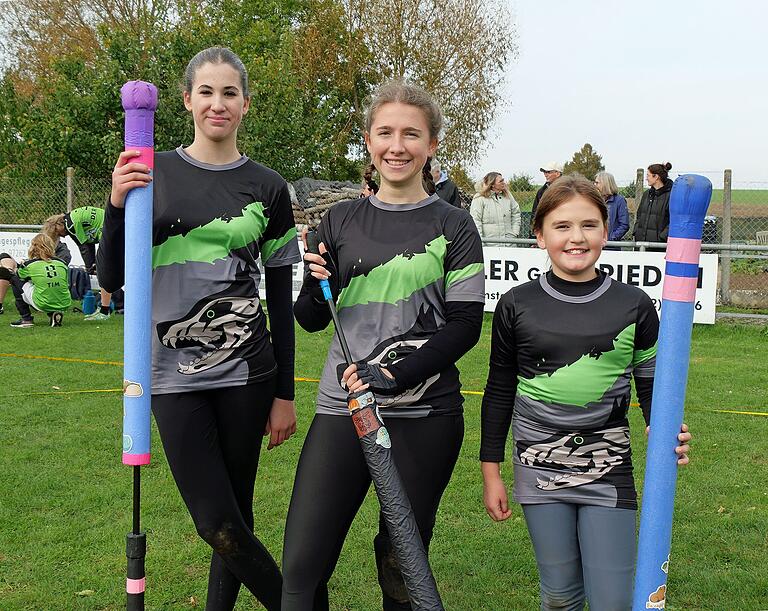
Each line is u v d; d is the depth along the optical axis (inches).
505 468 184.5
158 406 100.2
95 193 543.2
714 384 272.7
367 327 93.7
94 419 221.1
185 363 100.4
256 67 666.8
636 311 97.1
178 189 100.2
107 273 97.2
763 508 161.0
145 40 658.8
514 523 154.9
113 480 174.7
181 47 618.2
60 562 136.9
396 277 92.5
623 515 94.2
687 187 71.9
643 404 99.6
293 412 111.3
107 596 125.4
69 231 383.6
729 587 128.6
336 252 96.7
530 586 130.3
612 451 96.3
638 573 78.2
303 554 90.4
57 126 597.3
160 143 590.9
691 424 221.5
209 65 100.2
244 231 101.7
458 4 885.8
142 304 85.4
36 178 609.6
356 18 912.3
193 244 100.3
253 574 101.9
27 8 995.9
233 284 101.8
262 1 903.1
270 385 105.9
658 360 75.9
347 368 90.1
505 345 102.0
